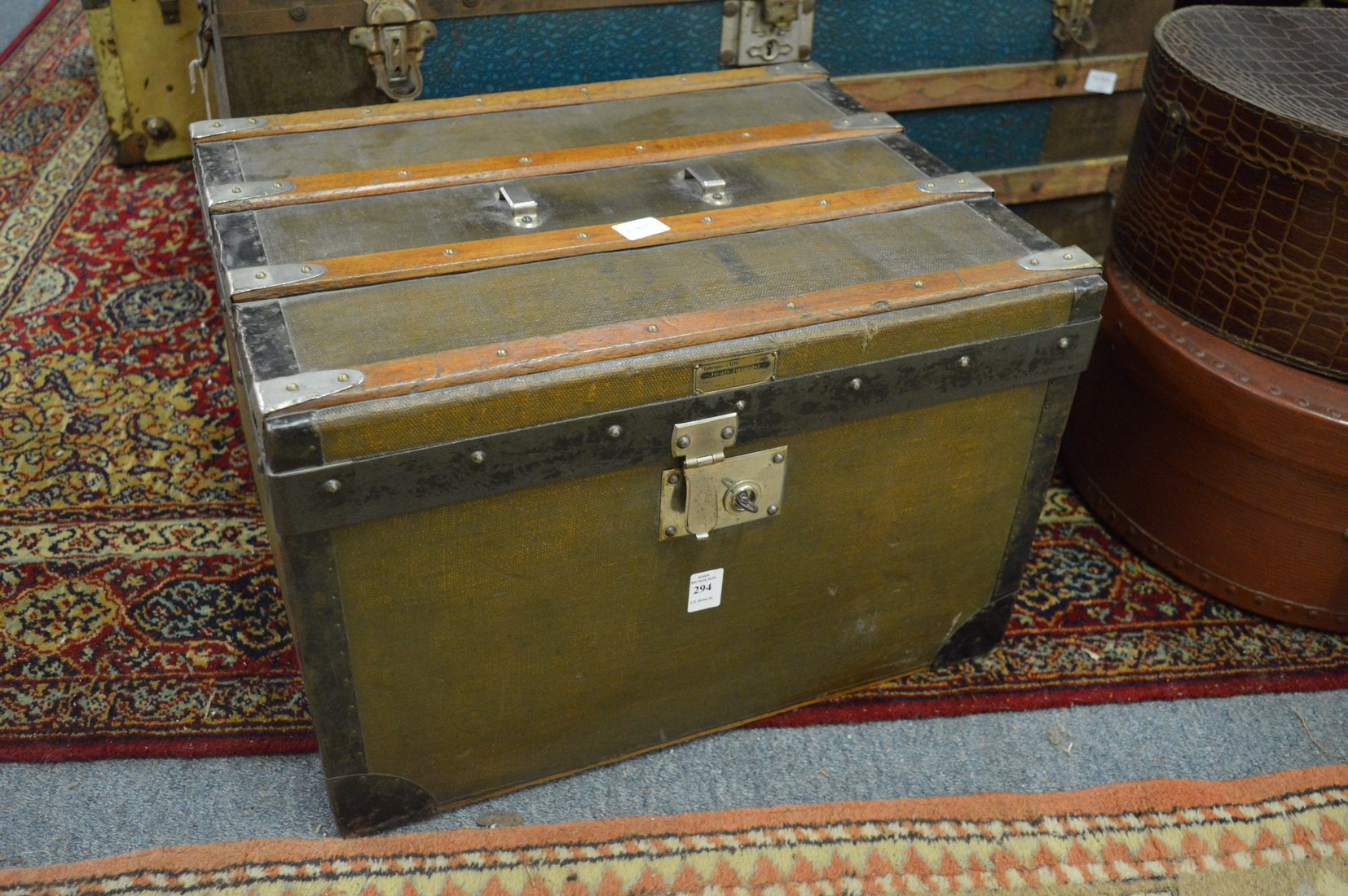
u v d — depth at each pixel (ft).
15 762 4.31
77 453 5.90
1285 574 5.05
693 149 4.62
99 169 8.79
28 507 5.53
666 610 4.01
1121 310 5.17
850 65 6.02
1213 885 4.06
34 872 3.84
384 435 3.13
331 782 3.84
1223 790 4.39
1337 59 4.94
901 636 4.70
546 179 4.36
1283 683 4.96
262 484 4.05
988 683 4.90
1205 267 4.77
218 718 4.52
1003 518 4.48
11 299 7.11
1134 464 5.43
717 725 4.57
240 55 4.85
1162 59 4.81
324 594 3.36
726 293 3.69
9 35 11.14
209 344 6.79
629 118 4.89
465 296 3.63
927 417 3.96
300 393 3.07
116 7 8.05
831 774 4.46
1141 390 5.24
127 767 4.32
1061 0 6.10
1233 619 5.30
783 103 5.12
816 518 4.03
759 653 4.38
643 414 3.44
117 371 6.52
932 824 4.21
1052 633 5.17
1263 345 4.70
